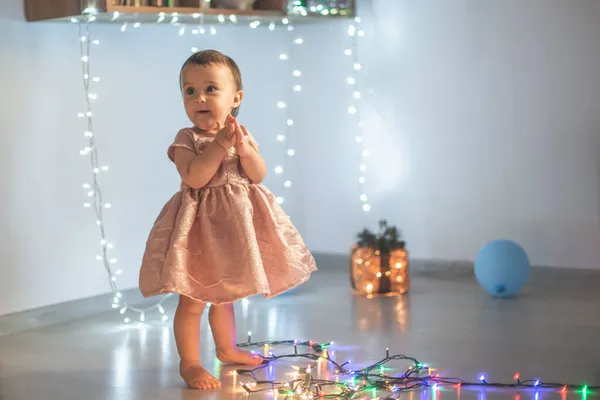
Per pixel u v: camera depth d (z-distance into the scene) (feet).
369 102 13.94
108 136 11.21
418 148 13.64
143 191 11.77
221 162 8.00
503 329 9.86
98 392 7.72
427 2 13.35
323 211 14.49
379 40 13.76
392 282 12.10
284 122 14.35
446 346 9.14
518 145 12.92
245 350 9.09
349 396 7.43
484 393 7.53
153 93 11.84
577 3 12.36
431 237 13.67
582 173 12.54
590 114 12.42
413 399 7.39
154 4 10.23
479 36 13.03
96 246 11.10
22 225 10.14
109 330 10.20
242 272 7.60
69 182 10.70
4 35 9.85
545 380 7.87
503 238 13.15
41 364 8.69
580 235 12.62
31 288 10.29
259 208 8.11
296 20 13.15
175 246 7.65
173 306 11.57
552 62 12.59
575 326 9.95
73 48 10.69
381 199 14.01
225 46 13.05
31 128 10.19
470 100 13.19
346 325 10.23
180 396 7.58
